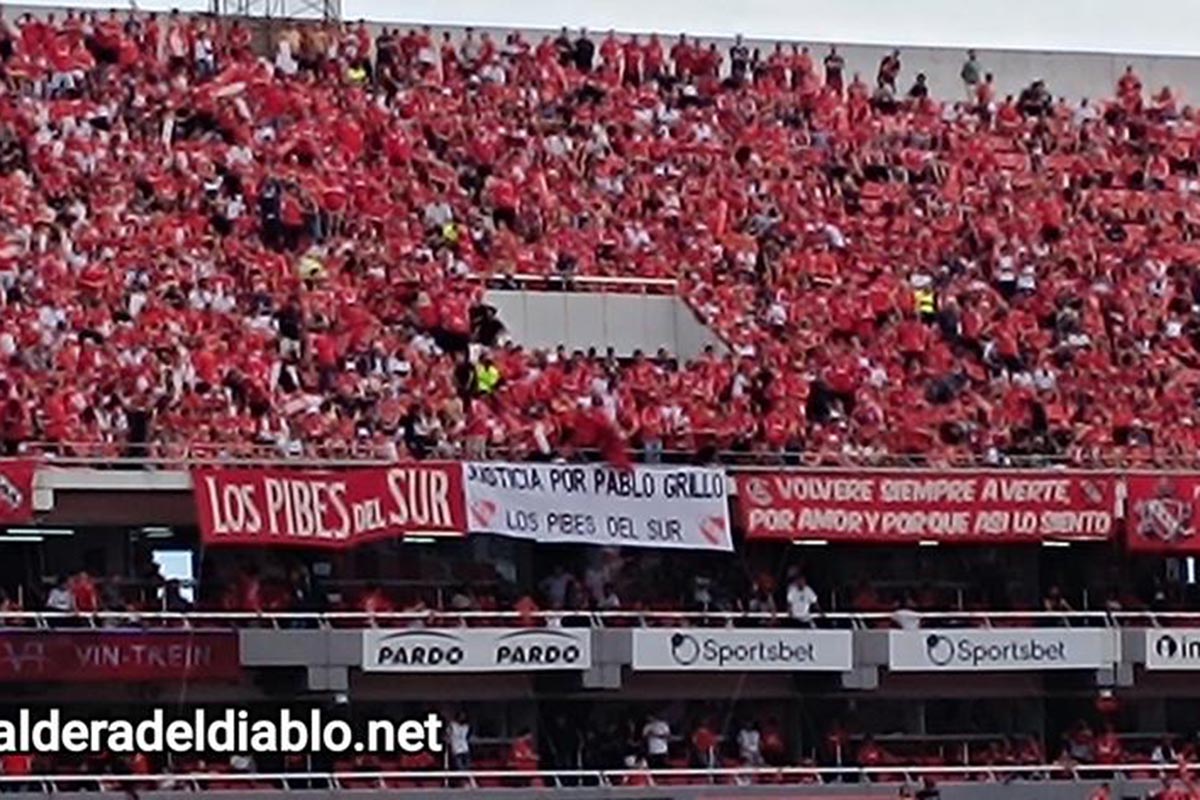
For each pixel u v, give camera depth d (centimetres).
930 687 8075
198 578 7550
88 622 7288
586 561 7906
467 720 7762
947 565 8219
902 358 8631
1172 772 8006
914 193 9406
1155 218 9569
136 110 8831
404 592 7775
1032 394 8562
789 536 7794
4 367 7662
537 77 9475
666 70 9669
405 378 8038
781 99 9681
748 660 7756
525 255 8688
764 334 8581
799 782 7750
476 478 7550
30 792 7050
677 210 9056
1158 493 8069
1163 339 8981
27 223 8212
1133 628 8069
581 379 8125
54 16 9206
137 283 8112
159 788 7162
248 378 7825
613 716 7894
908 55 9962
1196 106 10194
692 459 7919
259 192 8556
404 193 8806
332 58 9319
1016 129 9850
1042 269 9150
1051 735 8238
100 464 7375
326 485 7425
